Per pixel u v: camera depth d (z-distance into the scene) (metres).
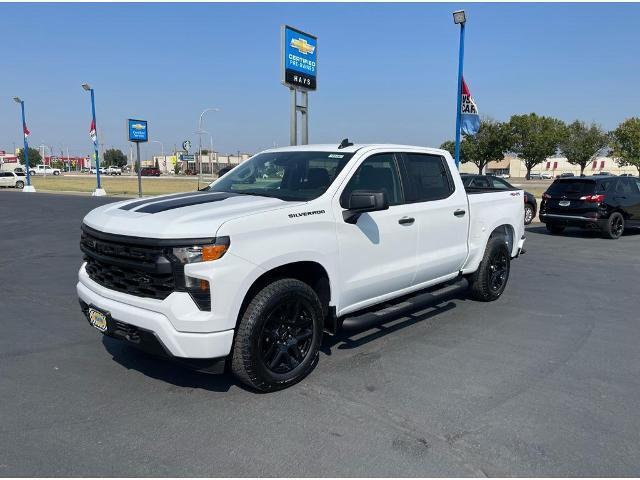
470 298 6.96
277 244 3.79
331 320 4.43
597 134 56.00
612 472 2.99
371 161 4.80
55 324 5.66
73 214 19.03
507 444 3.27
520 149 51.12
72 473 2.92
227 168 5.78
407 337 5.33
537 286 7.83
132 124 29.06
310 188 4.45
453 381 4.23
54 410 3.68
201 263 3.43
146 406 3.75
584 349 5.04
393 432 3.40
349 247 4.40
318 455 3.12
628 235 14.77
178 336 3.47
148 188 43.72
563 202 14.10
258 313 3.72
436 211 5.39
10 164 113.62
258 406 3.76
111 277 3.86
